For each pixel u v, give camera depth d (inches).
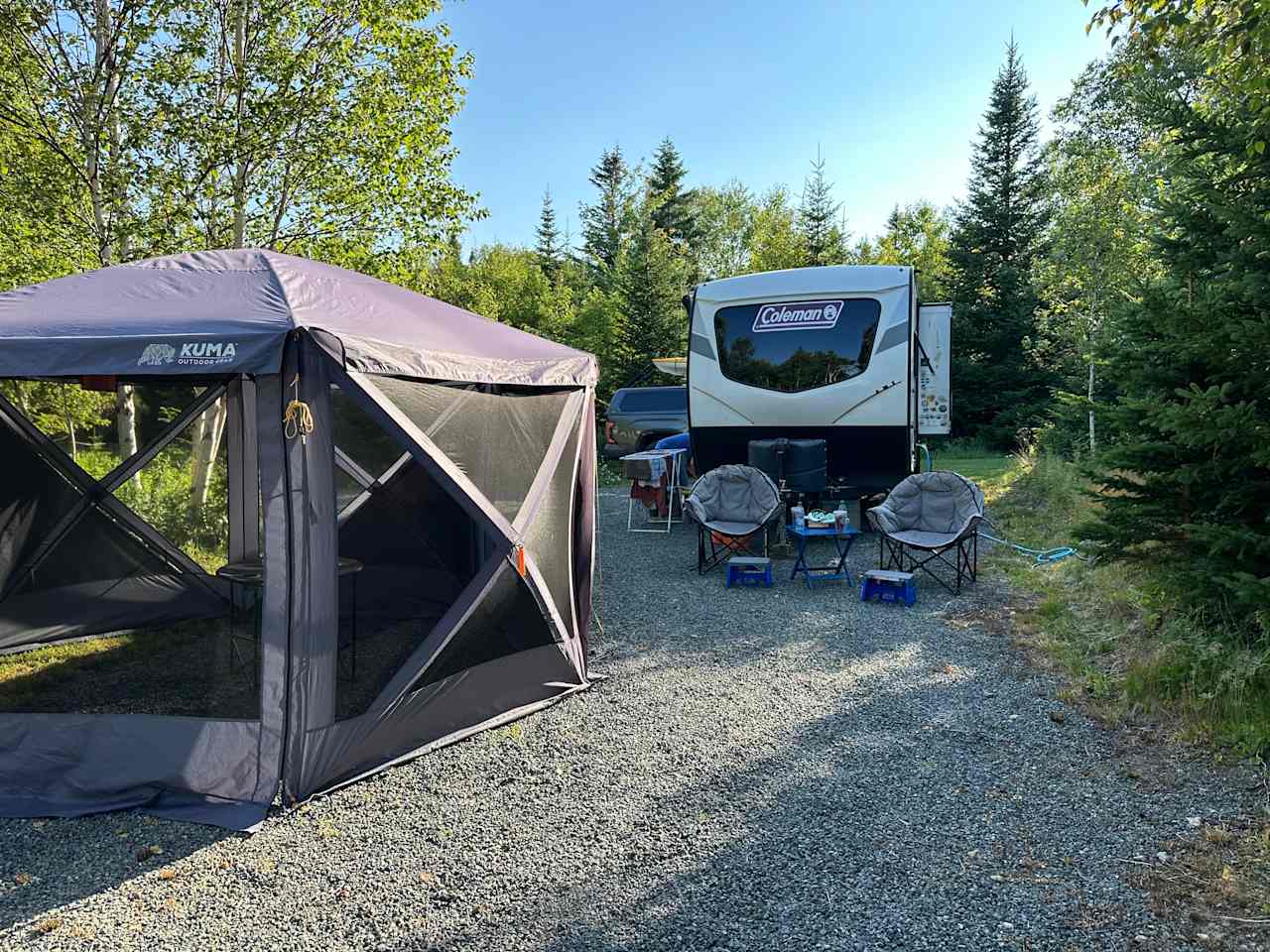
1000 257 861.2
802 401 347.9
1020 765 147.0
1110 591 241.4
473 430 172.7
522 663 178.5
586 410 220.7
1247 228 182.9
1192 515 191.3
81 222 369.1
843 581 293.3
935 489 291.4
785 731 164.7
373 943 101.3
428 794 140.4
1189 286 204.2
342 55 388.5
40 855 123.6
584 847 122.8
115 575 215.9
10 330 142.6
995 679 191.2
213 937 102.8
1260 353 179.3
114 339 137.6
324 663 142.0
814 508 349.1
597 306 1043.3
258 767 137.8
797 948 98.7
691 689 189.6
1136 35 238.1
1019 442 755.4
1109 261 550.9
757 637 229.5
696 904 107.9
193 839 127.5
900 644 221.0
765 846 122.1
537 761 153.2
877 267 348.2
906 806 133.0
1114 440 218.7
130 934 103.7
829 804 134.3
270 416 139.6
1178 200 207.3
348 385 145.4
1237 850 115.4
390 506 186.9
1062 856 116.8
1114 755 149.3
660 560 335.0
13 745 143.7
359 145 398.6
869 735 161.9
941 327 408.2
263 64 372.5
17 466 202.4
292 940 102.0
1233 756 143.2
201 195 380.5
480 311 1122.7
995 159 898.7
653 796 138.6
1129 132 568.1
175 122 365.1
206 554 228.1
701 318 367.9
